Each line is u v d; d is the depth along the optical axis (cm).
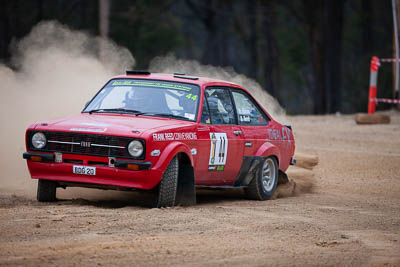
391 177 3828
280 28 14400
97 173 2266
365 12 14662
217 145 2583
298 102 15988
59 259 1589
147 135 2231
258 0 12162
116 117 2500
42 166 2338
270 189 2944
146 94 2605
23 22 10756
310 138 5238
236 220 2195
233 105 2780
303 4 12088
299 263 1678
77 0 10694
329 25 11825
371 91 6256
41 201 2458
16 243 1720
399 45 7138
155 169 2242
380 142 5044
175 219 2122
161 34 11900
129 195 2775
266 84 12294
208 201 2764
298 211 2517
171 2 11719
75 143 2292
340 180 3688
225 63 13662
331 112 11712
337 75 11731
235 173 2755
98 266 1547
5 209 2209
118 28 11075
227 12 12769
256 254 1741
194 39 16750
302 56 13838
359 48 15675
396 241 2028
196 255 1686
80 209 2258
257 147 2850
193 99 2572
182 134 2389
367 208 2736
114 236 1838
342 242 1958
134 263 1584
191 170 2431
